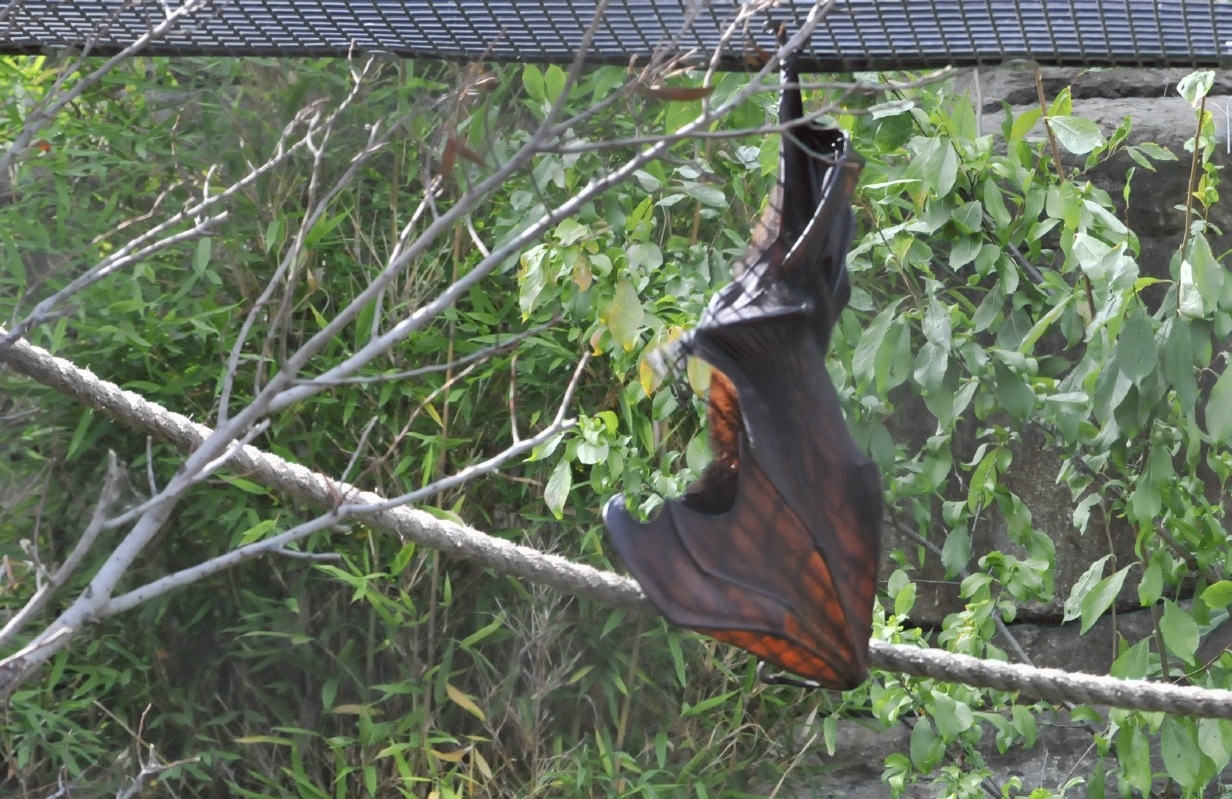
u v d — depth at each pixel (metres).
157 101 7.73
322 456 7.68
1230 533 8.20
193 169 7.60
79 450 7.46
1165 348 5.41
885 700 6.24
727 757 7.74
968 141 5.93
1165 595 8.52
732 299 3.02
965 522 6.26
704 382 4.86
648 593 2.82
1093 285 5.81
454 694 7.04
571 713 7.79
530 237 2.66
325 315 7.72
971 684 4.48
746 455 2.94
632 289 5.52
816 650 2.90
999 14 3.78
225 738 7.80
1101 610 5.86
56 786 7.40
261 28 4.18
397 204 7.60
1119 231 5.75
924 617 8.54
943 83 5.90
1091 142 5.74
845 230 3.07
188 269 7.58
